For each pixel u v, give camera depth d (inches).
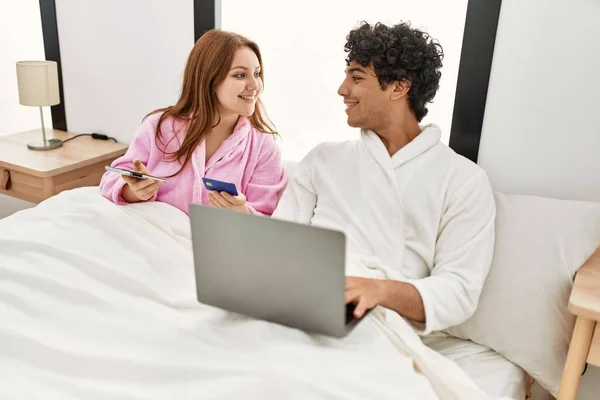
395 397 37.0
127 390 37.3
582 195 59.8
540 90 58.9
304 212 59.1
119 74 86.4
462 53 61.4
